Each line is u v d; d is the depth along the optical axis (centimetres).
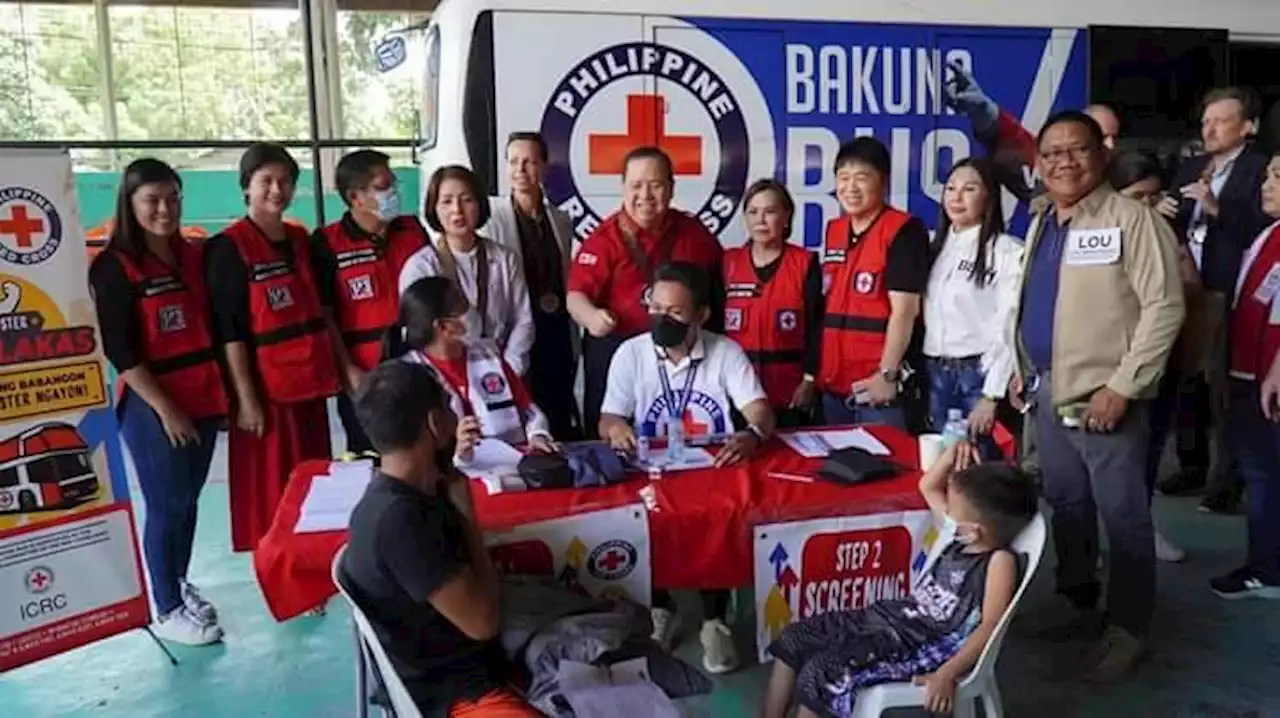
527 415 292
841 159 361
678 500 237
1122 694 296
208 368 329
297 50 856
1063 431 319
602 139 480
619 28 477
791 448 281
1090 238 290
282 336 338
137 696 303
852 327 360
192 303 326
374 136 848
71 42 841
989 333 351
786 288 359
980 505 224
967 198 352
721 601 313
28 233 284
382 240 366
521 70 470
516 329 361
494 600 198
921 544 242
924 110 513
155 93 856
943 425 366
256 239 337
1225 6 550
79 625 300
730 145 493
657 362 297
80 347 296
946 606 230
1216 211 423
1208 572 388
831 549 237
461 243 349
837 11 499
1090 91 533
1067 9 528
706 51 486
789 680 233
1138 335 285
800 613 239
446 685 198
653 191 339
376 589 191
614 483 249
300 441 352
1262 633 334
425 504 193
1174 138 545
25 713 294
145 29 845
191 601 344
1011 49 521
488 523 223
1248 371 361
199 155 827
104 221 684
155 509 330
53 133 852
